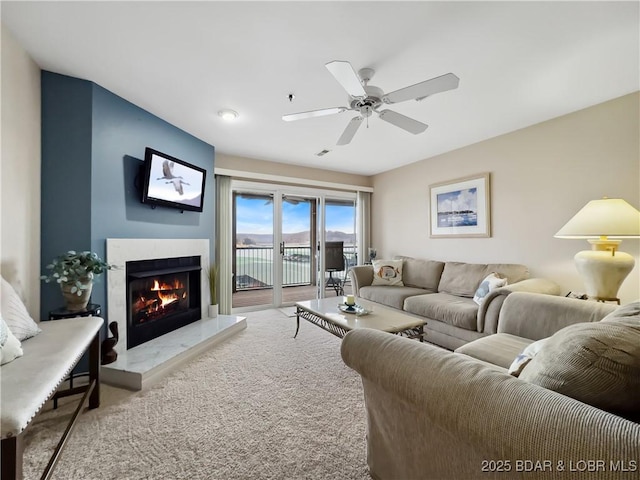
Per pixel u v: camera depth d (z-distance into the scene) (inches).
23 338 56.3
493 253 132.5
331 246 198.4
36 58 75.9
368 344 43.8
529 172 119.3
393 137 132.0
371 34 66.2
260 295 187.9
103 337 88.5
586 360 27.4
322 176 191.2
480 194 136.9
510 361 59.1
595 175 100.7
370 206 209.5
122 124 95.8
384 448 44.9
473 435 27.5
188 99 96.8
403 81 85.1
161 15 60.8
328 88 89.7
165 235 114.2
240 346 110.4
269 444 56.9
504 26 63.6
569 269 108.1
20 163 71.8
